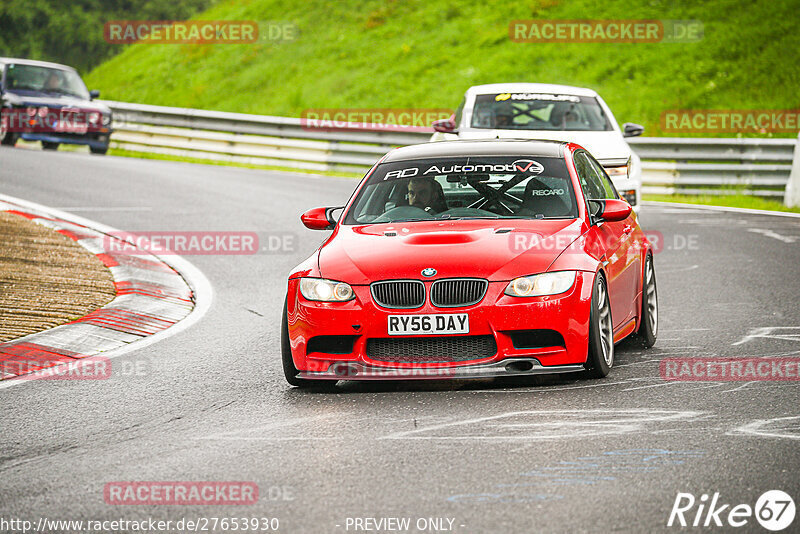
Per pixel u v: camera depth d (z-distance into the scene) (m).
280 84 124.25
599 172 29.78
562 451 17.31
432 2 134.75
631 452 17.12
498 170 26.47
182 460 17.64
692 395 21.09
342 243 24.23
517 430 18.78
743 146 65.19
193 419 20.59
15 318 30.34
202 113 83.81
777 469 15.97
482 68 113.62
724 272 38.84
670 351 25.97
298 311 22.86
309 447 18.19
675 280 37.56
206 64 135.25
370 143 76.44
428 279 22.08
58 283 35.56
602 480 15.68
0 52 190.12
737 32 108.25
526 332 22.03
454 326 21.84
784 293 34.06
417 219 25.17
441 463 16.86
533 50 114.62
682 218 55.03
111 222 50.09
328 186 67.31
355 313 22.25
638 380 22.69
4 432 19.86
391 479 16.09
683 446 17.39
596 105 47.88
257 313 32.97
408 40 126.00
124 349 28.02
